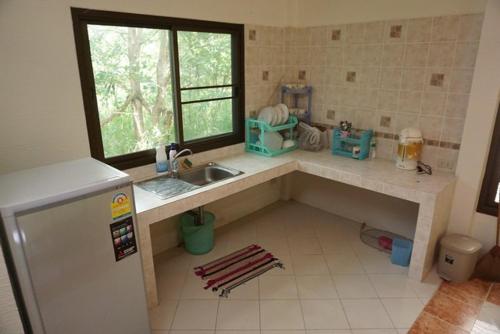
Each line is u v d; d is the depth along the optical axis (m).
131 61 2.51
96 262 1.62
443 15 2.59
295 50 3.55
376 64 3.03
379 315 2.24
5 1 1.80
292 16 3.47
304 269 2.74
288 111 3.47
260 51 3.33
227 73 3.18
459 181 2.69
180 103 2.83
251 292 2.47
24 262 1.39
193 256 2.93
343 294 2.45
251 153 3.42
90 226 1.57
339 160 3.19
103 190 1.58
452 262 2.52
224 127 3.30
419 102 2.86
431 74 2.74
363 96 3.19
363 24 3.03
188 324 2.18
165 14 2.52
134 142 2.67
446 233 2.85
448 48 2.62
